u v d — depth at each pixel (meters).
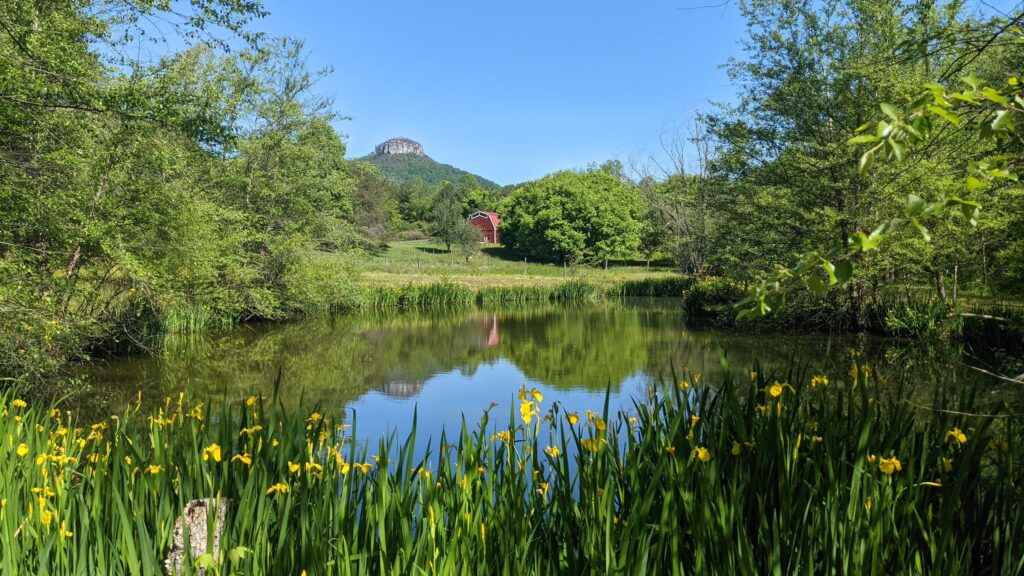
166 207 11.70
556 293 34.97
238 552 2.39
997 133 2.01
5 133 8.80
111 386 11.22
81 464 4.94
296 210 21.58
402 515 2.80
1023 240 10.90
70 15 9.42
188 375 12.55
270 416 3.76
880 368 11.18
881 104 1.89
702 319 23.56
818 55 15.91
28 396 8.74
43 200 8.48
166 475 3.26
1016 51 4.76
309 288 21.17
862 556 2.68
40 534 3.01
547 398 10.73
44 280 8.58
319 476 3.25
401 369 14.08
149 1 8.17
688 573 2.94
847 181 14.94
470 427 8.78
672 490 2.84
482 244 72.81
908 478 3.00
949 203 1.73
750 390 3.77
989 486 3.37
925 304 15.41
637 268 55.62
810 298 16.41
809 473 3.28
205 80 16.03
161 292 11.66
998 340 11.91
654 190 42.06
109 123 9.21
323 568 2.68
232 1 8.30
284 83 21.50
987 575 3.03
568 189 59.06
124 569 2.74
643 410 4.05
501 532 2.89
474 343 18.31
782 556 2.80
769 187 17.53
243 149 19.88
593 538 2.80
